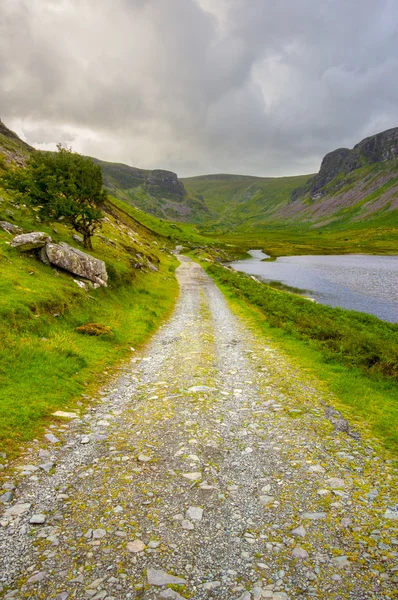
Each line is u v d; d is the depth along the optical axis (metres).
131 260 49.31
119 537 5.71
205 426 10.48
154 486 7.30
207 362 17.84
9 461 7.70
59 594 4.55
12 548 5.31
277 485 7.49
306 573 5.09
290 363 17.77
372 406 11.97
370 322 32.56
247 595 4.69
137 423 10.57
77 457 8.34
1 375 11.46
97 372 14.93
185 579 4.93
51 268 25.73
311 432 10.16
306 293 56.81
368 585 4.85
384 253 138.38
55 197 33.81
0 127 99.38
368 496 7.06
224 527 6.11
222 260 121.88
